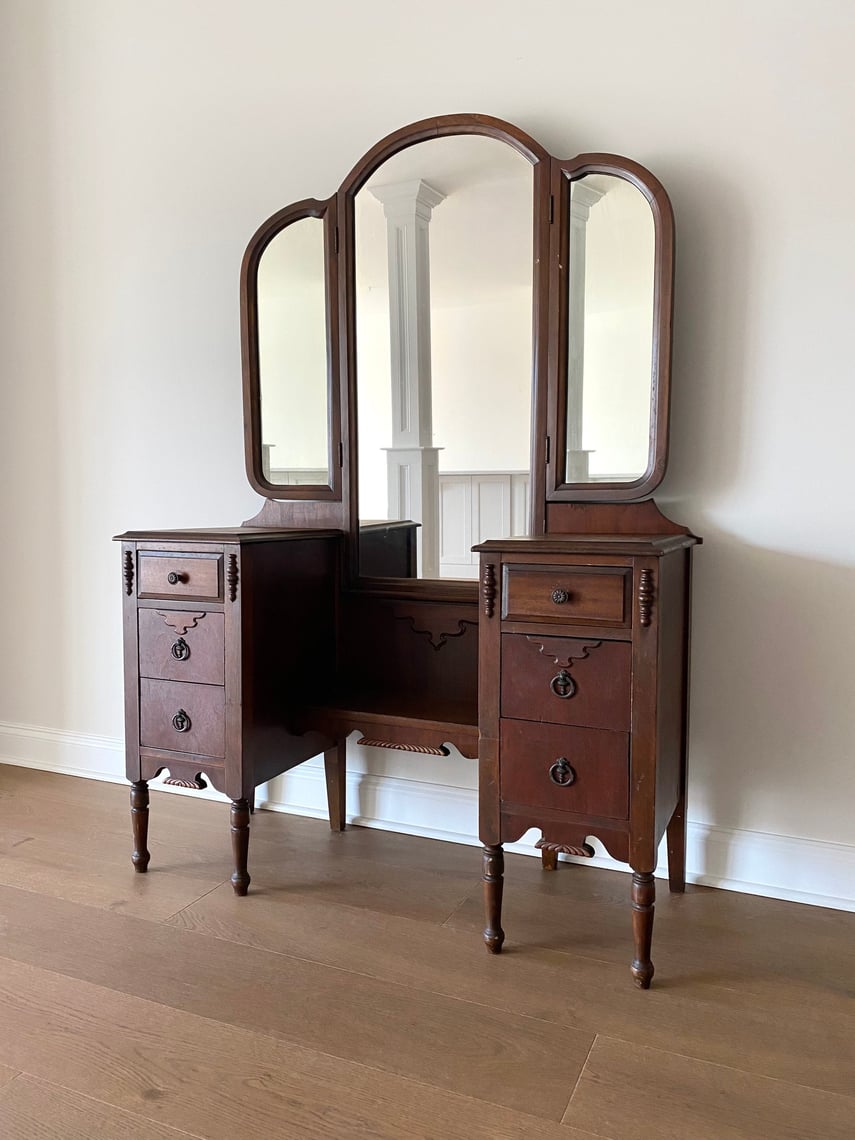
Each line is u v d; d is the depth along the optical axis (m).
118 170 2.65
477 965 1.73
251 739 2.00
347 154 2.34
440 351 2.19
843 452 1.89
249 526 2.46
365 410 2.29
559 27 2.08
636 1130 1.29
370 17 2.28
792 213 1.89
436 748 1.98
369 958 1.76
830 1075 1.41
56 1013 1.57
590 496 2.05
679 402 2.02
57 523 2.85
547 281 2.05
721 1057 1.46
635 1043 1.49
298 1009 1.58
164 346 2.63
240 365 2.53
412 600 2.26
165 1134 1.28
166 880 2.10
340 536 2.32
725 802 2.06
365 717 2.04
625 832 1.67
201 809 2.59
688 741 2.04
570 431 2.08
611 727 1.66
